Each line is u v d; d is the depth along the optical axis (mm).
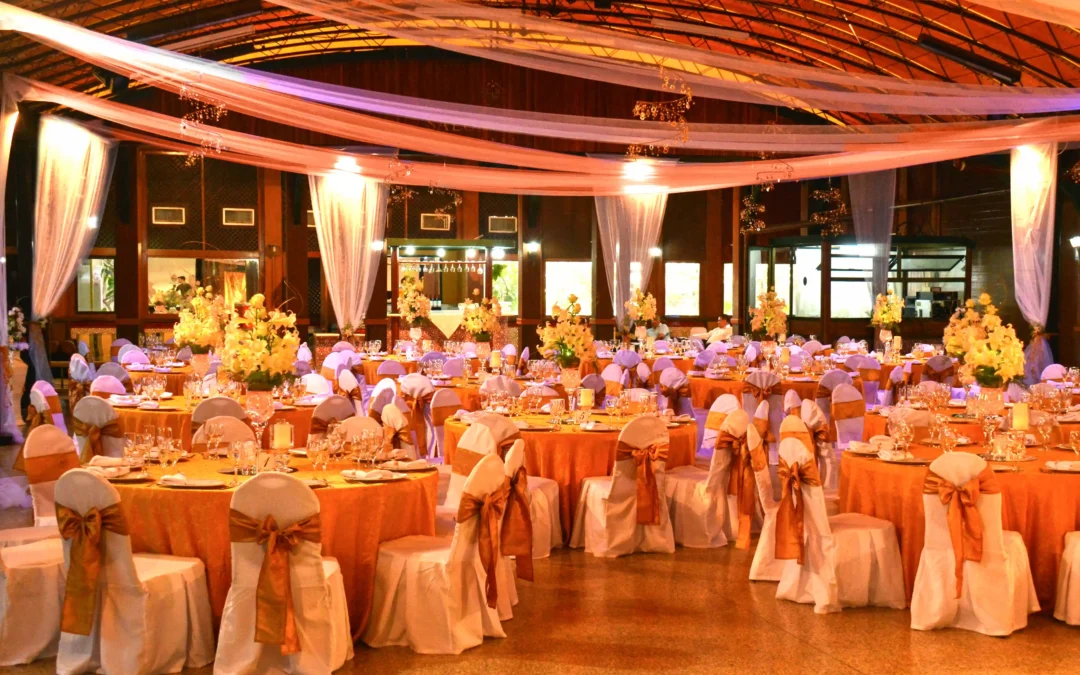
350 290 17750
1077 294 17234
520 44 9078
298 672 4449
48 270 13367
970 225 20266
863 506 6027
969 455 5266
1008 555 5367
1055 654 5035
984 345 6609
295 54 18172
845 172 13531
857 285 20094
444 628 4961
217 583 4785
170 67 10148
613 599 5906
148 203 17703
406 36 8484
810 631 5359
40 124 13391
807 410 7676
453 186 15359
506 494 5207
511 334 19609
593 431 7148
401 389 9414
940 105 10242
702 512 7102
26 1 10852
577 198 19734
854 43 15711
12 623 4750
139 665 4484
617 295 18562
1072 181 16500
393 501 5191
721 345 14523
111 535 4504
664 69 9875
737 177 14031
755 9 15453
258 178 18266
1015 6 6473
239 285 18406
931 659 4957
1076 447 6133
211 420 5980
